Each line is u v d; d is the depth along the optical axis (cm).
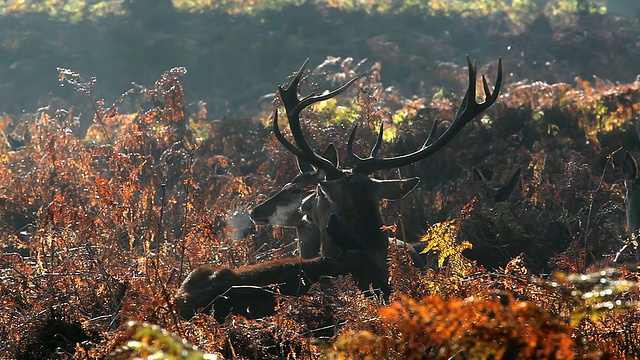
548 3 7094
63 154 1838
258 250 1599
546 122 2475
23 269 1227
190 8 6019
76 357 872
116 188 1362
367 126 2227
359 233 1407
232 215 1722
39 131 2191
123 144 1850
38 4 6059
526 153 2075
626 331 742
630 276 933
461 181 1836
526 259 1479
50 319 1004
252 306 1115
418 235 1650
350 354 600
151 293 1005
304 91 3222
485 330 447
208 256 1312
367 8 6047
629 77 4734
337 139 2055
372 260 1288
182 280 1224
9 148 2481
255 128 2489
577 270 1159
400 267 993
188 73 5272
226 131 2458
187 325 870
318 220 1563
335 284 1036
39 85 5059
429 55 5294
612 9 8169
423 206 1769
